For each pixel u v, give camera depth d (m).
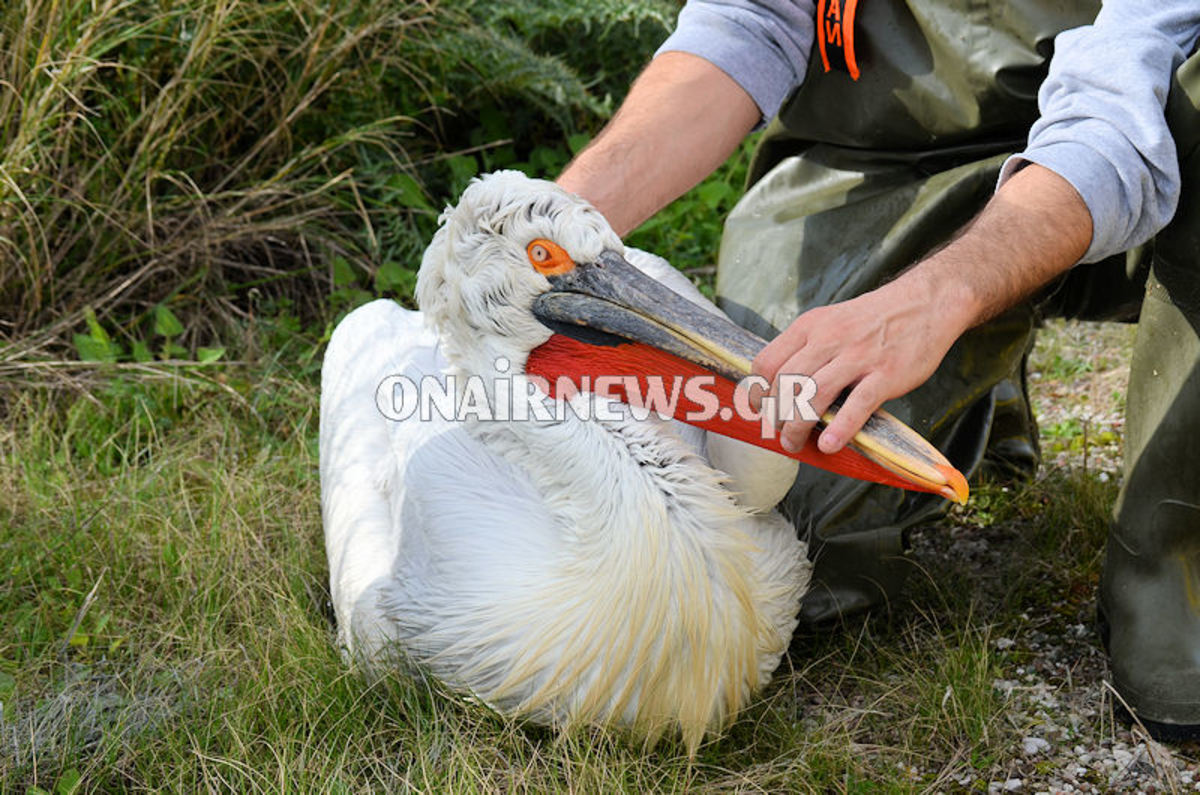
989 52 2.99
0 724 2.85
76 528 3.47
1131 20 2.62
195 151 4.66
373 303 3.65
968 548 3.57
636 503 2.62
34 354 4.23
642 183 3.14
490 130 5.27
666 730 2.79
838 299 3.17
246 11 4.47
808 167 3.44
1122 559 2.91
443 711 2.81
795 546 2.98
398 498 3.08
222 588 3.30
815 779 2.70
